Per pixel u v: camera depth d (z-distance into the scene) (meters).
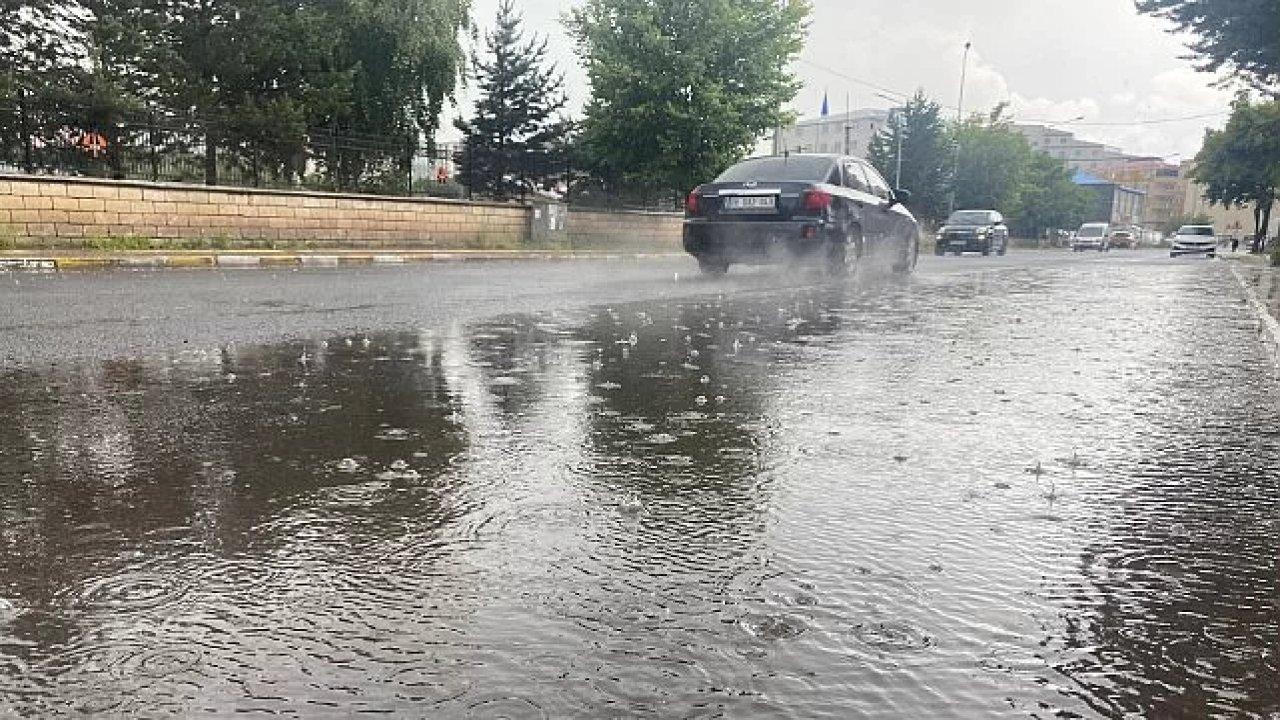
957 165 43.53
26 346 4.43
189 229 13.36
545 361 4.16
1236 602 1.47
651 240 23.34
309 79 19.36
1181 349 4.81
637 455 2.44
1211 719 1.11
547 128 33.00
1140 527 1.86
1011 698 1.15
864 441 2.63
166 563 1.61
